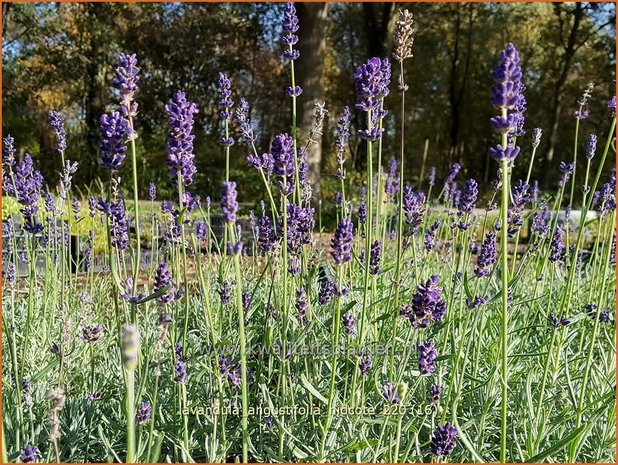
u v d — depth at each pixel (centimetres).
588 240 955
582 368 408
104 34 2877
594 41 3189
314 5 1811
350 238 273
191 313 504
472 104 3722
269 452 303
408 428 307
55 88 3152
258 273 635
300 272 404
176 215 375
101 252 839
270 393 350
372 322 350
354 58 3528
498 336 425
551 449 277
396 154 3622
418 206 426
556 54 3359
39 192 514
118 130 256
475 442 327
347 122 477
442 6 3219
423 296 269
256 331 428
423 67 3556
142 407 272
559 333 383
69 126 3228
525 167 3381
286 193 305
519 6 3381
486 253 319
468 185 414
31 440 298
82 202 1036
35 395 347
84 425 325
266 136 3036
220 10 3012
